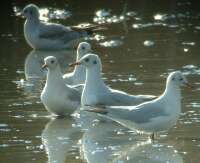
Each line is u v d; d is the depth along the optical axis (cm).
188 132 1530
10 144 1461
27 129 1562
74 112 1689
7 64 2162
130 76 1973
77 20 2769
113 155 1405
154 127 1484
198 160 1366
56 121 1638
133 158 1383
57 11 2911
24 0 3045
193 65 2081
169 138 1502
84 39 2509
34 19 2452
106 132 1559
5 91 1853
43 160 1366
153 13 2878
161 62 2131
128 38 2484
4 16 2809
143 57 2200
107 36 2534
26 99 1781
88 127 1594
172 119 1490
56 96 1655
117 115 1495
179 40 2422
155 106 1488
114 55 2239
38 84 1925
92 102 1634
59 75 1664
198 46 2333
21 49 2383
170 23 2716
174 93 1496
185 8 2948
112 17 2816
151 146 1457
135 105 1588
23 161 1358
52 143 1471
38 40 2430
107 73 2012
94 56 1650
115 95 1636
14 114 1664
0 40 2494
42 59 2252
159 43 2392
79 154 1407
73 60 2264
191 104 1709
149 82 1905
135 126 1489
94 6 3000
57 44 2458
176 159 1373
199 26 2644
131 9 2950
